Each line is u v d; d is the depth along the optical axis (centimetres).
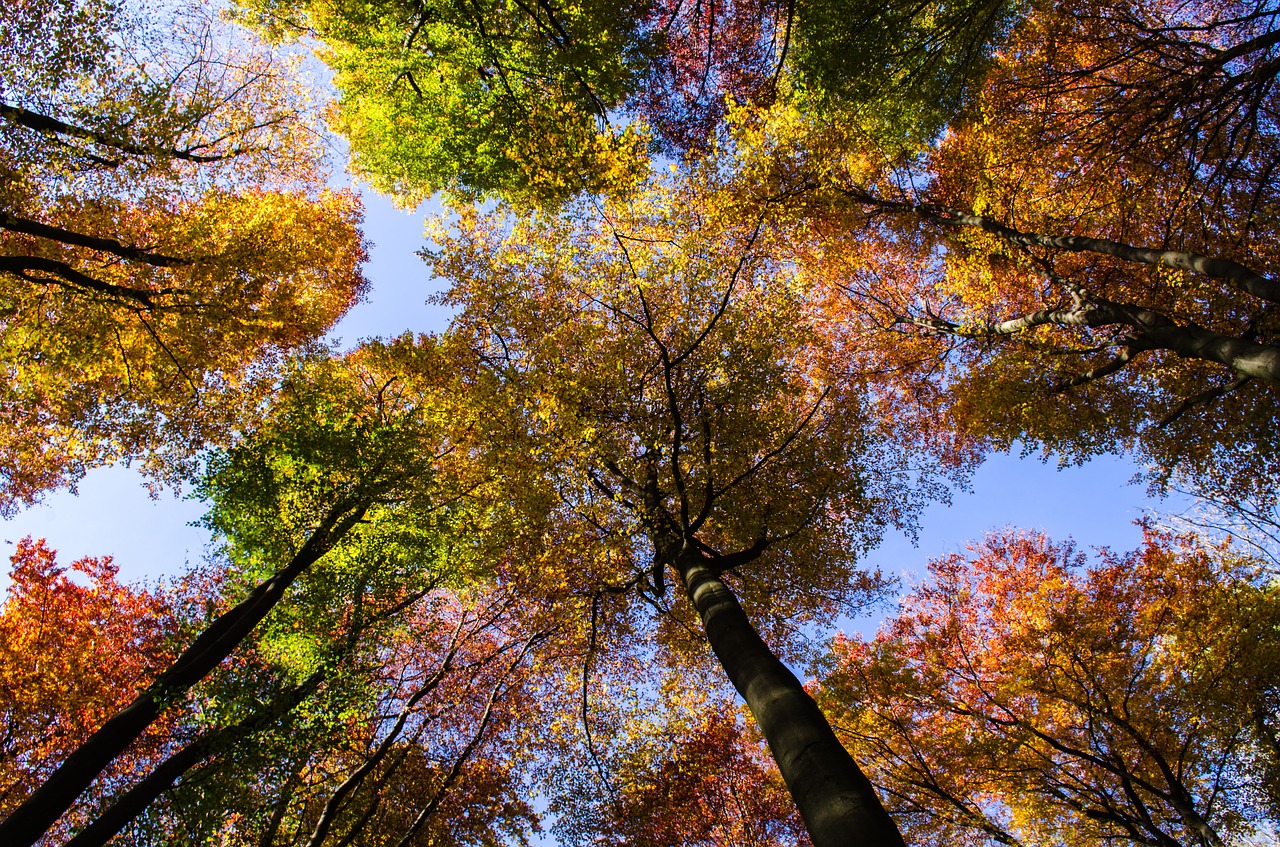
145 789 696
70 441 1116
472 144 1576
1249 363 657
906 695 1121
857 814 414
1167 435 1161
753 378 999
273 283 1176
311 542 932
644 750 1190
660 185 1034
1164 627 1127
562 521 1071
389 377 1238
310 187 1439
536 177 1146
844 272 1442
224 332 1084
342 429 1000
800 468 1094
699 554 893
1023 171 1062
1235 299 982
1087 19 931
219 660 816
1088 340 1209
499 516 1112
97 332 978
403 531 997
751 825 1212
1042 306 1265
